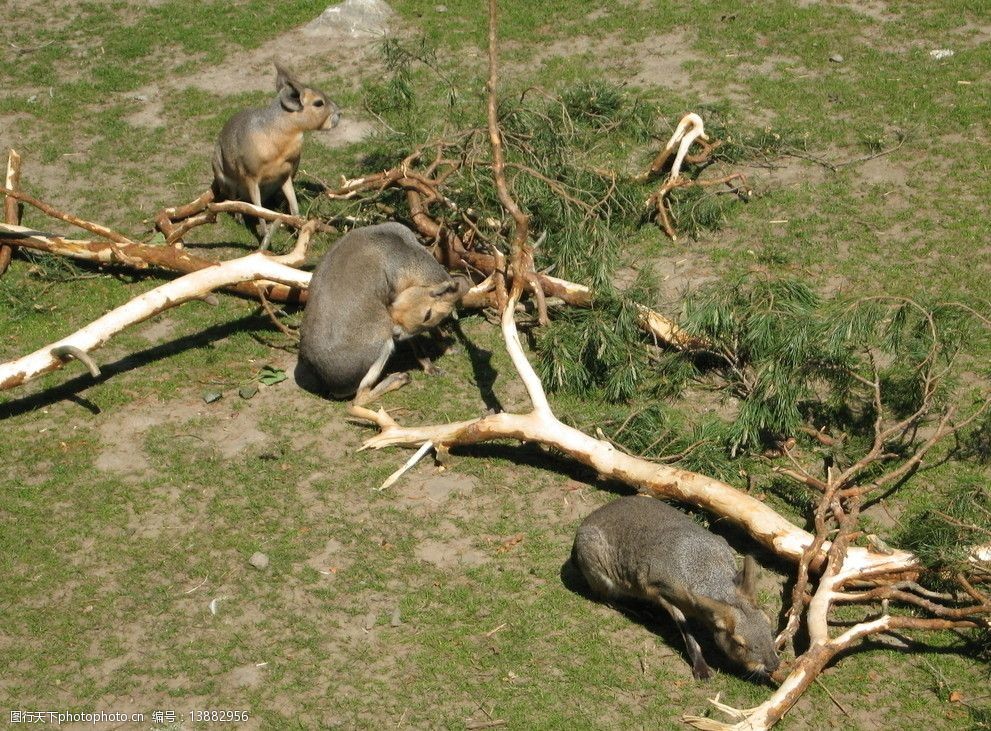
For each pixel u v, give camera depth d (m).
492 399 8.78
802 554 6.78
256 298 10.03
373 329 8.55
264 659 6.55
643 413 8.11
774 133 12.03
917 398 8.16
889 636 6.63
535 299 9.34
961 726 6.02
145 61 14.55
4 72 14.27
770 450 8.05
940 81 13.19
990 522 7.12
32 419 8.55
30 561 7.23
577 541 6.87
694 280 10.01
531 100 12.42
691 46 14.34
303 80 14.05
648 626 6.74
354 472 7.99
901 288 9.68
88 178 11.96
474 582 7.05
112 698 6.32
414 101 13.00
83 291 10.08
